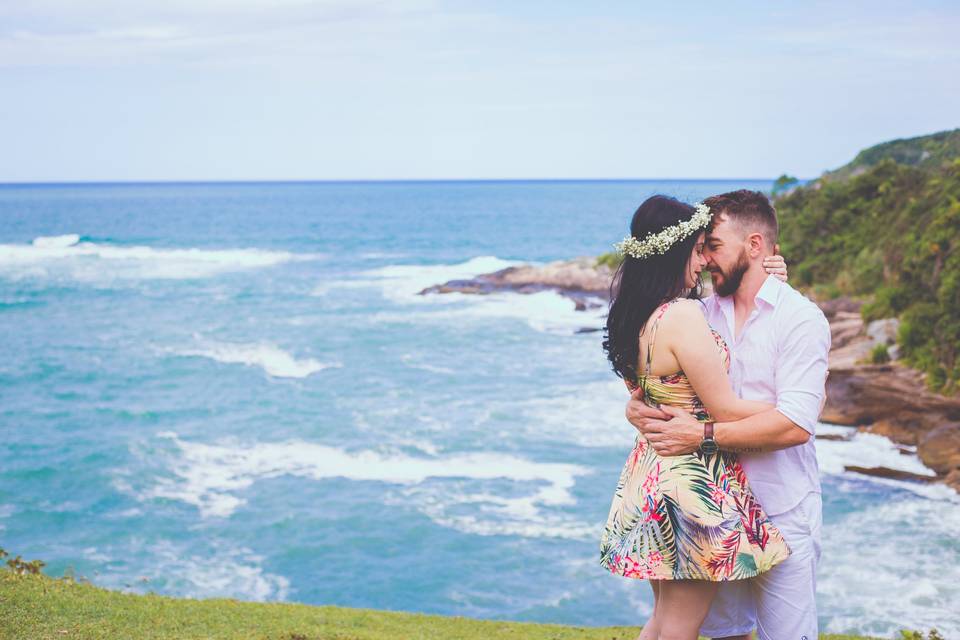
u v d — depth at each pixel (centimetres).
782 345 333
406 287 5981
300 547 1706
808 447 345
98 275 6862
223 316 4772
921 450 2067
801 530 339
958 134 3856
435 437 2405
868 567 1514
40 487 2078
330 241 10844
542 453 2247
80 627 646
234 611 809
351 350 3744
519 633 898
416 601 1480
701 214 325
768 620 346
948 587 1430
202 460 2264
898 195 3812
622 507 344
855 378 2405
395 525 1798
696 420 323
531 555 1647
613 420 2536
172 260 8156
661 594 353
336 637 741
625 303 331
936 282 2720
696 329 315
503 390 2944
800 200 4484
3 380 3275
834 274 3919
